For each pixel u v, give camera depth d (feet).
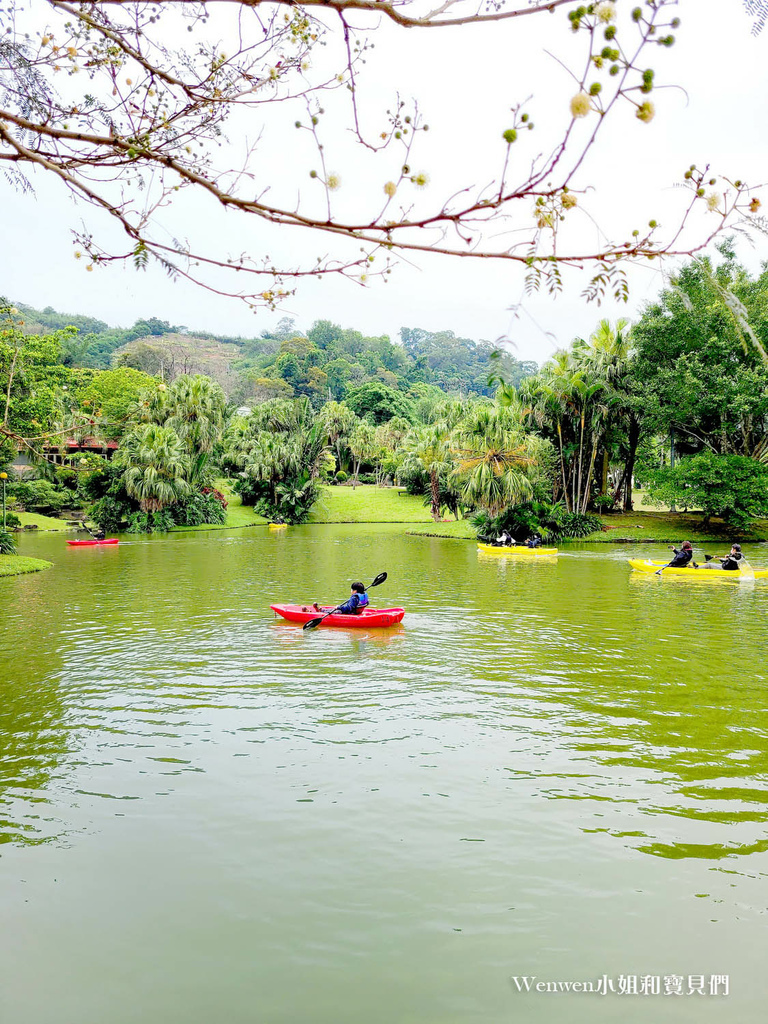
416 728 27.81
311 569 83.51
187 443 164.45
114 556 99.76
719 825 20.02
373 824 20.11
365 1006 13.24
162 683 34.14
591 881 17.26
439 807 21.11
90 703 31.14
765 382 118.83
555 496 140.26
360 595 48.98
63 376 126.52
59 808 21.20
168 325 627.46
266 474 186.91
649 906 16.29
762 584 69.10
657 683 33.83
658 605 56.34
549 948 14.85
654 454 168.55
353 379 452.76
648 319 126.52
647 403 127.03
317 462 194.18
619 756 24.91
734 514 124.26
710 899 16.57
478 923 15.67
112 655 39.75
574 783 22.75
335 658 38.83
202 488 177.17
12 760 24.89
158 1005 13.35
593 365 128.26
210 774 23.58
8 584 69.77
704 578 74.28
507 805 21.24
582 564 89.15
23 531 147.23
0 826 20.13
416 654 39.70
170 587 67.56
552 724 28.17
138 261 9.43
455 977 14.03
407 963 14.40
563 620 49.85
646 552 106.73
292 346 449.06
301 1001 13.41
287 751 25.53
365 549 113.29
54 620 50.24
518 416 120.47
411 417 334.03
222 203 8.37
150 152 8.38
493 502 113.80
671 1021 12.82
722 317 111.55
